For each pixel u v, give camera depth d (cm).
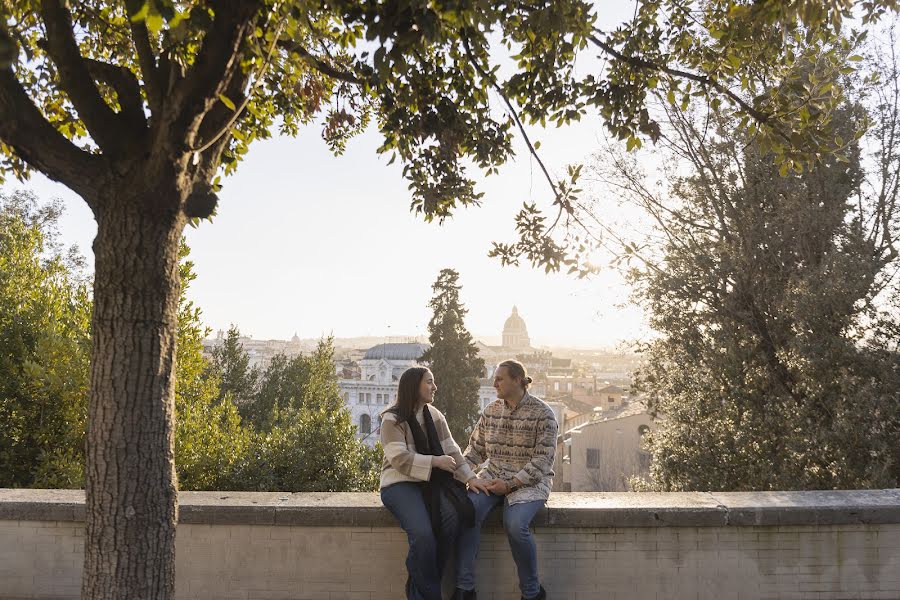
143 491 325
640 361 2053
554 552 480
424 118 493
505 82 520
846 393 1384
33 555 485
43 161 321
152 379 328
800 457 1402
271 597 483
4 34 281
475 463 496
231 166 560
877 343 1459
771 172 1616
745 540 483
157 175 321
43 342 1183
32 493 509
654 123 530
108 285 324
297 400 3612
